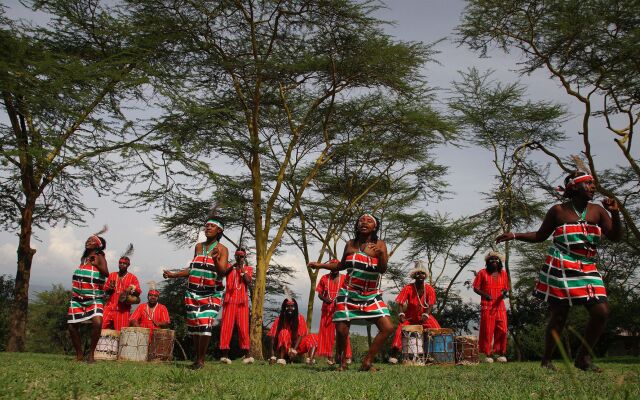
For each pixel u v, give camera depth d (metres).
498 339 13.64
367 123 22.05
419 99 20.48
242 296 13.00
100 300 9.46
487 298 13.68
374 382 5.23
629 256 28.59
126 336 11.55
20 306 17.14
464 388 4.74
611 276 29.16
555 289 6.39
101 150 17.02
